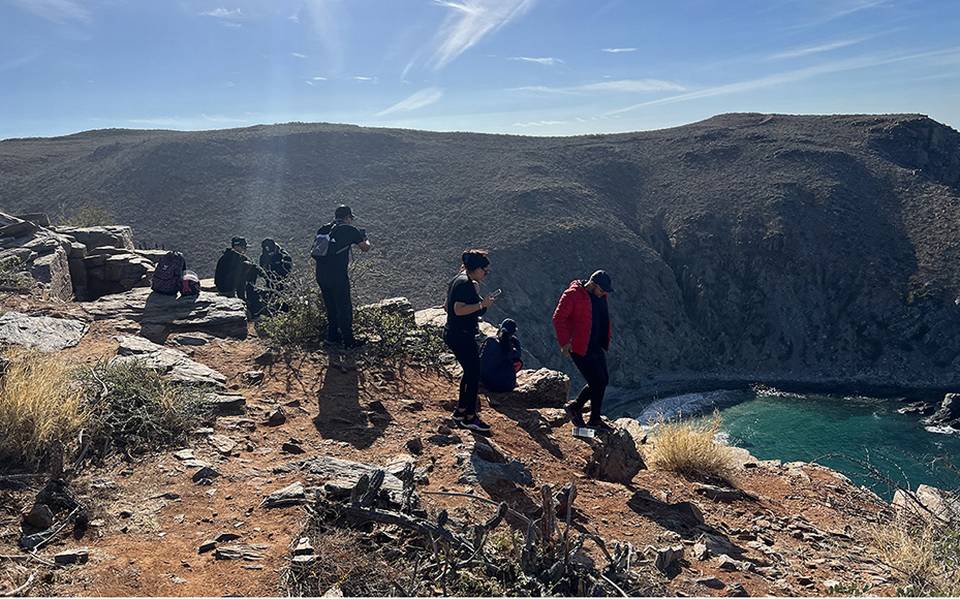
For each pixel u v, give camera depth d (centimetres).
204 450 540
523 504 510
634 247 8675
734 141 11381
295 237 8212
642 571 432
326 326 927
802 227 8731
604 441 659
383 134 12025
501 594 359
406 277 7475
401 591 352
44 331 801
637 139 12275
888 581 488
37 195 9700
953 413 4900
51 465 452
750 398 6034
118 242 1580
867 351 7388
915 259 8200
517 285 7706
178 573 355
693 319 8256
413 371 848
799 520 619
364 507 420
